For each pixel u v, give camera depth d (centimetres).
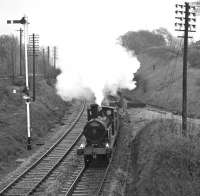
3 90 3953
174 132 2298
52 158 2406
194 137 1945
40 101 4434
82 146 2202
